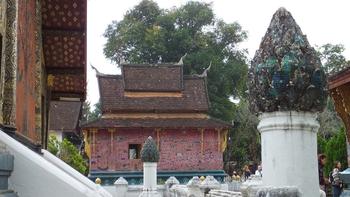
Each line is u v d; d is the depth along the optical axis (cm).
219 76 6944
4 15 657
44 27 1392
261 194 303
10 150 559
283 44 321
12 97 657
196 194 2169
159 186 3167
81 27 1409
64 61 1557
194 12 7412
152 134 3862
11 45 664
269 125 323
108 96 4044
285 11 338
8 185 548
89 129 3759
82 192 552
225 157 6419
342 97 1691
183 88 4169
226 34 7525
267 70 320
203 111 4066
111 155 3762
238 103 6956
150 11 7662
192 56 6944
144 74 4212
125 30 7519
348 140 1769
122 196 3106
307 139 320
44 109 1531
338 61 6512
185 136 3891
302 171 315
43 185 553
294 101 316
